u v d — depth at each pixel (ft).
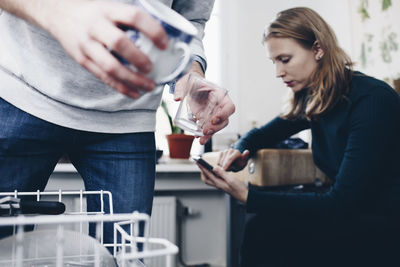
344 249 3.54
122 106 2.19
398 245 3.43
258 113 7.78
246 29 7.83
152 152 2.41
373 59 6.46
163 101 7.18
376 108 3.43
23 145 1.95
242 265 3.96
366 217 3.52
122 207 2.19
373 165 3.31
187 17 2.74
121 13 1.06
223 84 7.95
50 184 5.45
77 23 1.08
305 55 3.93
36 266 1.13
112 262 1.24
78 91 2.02
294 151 4.57
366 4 6.62
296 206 3.49
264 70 7.88
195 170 6.09
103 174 2.23
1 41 1.95
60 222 0.87
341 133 3.73
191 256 7.20
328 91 3.71
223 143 6.66
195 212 7.16
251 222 3.99
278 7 8.04
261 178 4.37
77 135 2.12
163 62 1.16
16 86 1.92
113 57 1.08
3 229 1.53
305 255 3.66
